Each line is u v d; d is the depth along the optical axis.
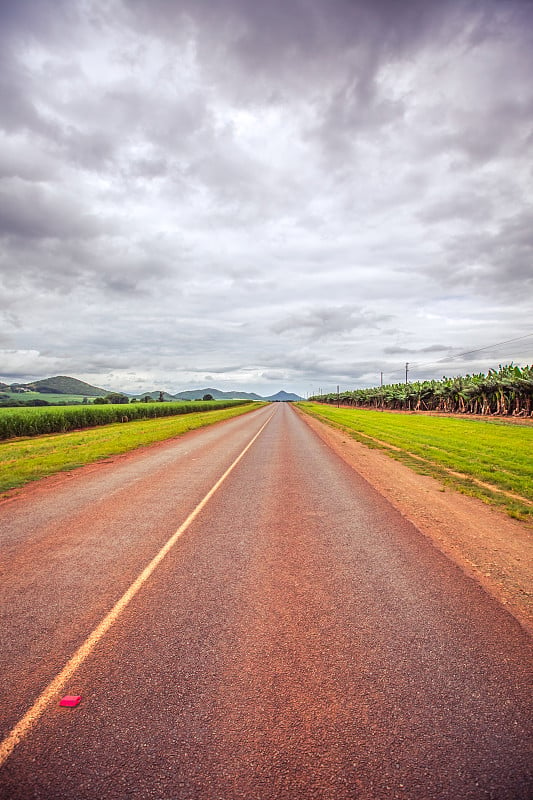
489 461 13.62
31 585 4.50
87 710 2.62
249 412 63.88
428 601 4.19
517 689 2.85
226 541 5.95
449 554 5.53
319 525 6.75
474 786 2.08
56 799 2.02
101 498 8.53
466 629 3.65
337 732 2.44
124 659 3.17
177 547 5.69
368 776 2.14
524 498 8.84
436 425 32.16
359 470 12.05
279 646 3.36
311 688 2.84
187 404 64.25
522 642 3.45
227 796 2.03
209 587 4.48
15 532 6.34
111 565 5.06
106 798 2.02
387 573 4.89
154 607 4.02
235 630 3.61
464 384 52.25
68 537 6.11
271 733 2.43
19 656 3.21
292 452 16.08
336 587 4.50
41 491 9.23
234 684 2.88
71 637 3.48
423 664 3.13
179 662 3.13
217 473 11.42
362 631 3.60
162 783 2.10
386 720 2.54
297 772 2.16
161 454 15.62
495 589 4.49
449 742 2.36
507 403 44.84
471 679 2.95
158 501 8.28
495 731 2.45
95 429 29.98
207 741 2.37
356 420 39.22
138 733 2.43
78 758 2.26
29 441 21.58
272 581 4.64
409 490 9.49
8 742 2.37
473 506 8.15
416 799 2.01
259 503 8.13
